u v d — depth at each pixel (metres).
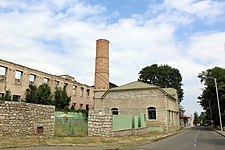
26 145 13.91
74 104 50.94
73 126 22.11
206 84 56.41
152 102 37.16
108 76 42.31
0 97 33.53
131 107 38.19
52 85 44.19
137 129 29.55
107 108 39.78
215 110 55.88
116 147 15.73
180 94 65.31
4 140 14.87
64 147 14.34
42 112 19.19
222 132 37.25
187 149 15.88
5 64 34.66
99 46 42.34
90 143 17.16
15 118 17.00
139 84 40.19
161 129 35.84
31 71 39.50
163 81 63.84
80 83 53.62
